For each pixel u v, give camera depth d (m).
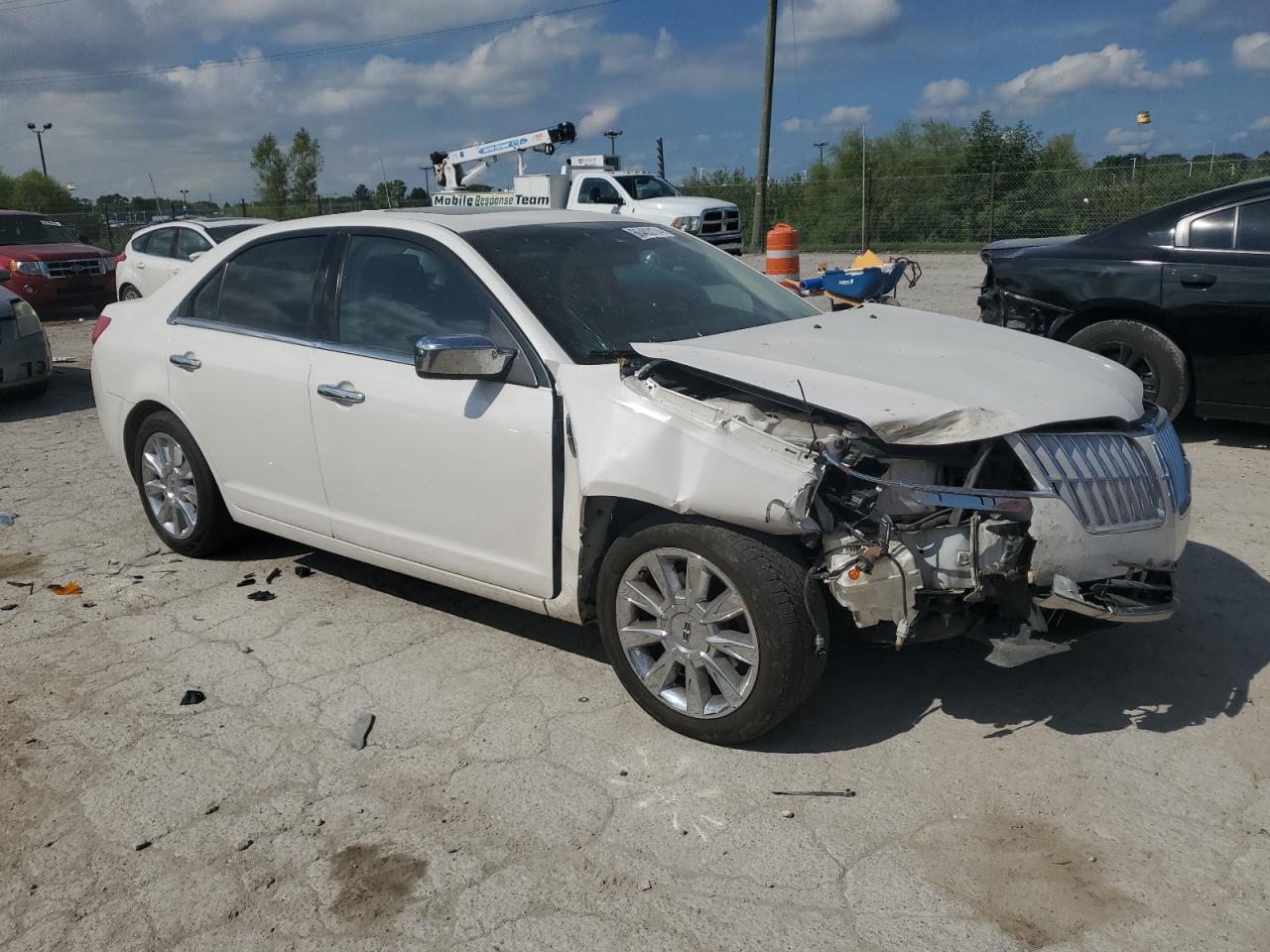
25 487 6.91
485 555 3.99
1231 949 2.55
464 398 3.91
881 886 2.82
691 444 3.31
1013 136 29.06
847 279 9.06
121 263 14.90
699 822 3.11
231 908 2.82
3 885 2.96
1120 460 3.38
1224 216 6.59
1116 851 2.92
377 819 3.18
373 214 4.59
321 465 4.46
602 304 4.07
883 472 3.29
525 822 3.14
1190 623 4.29
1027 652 3.22
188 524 5.29
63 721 3.82
